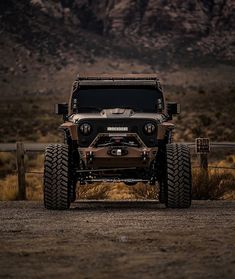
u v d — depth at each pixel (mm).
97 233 10078
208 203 16688
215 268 6996
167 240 9117
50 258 7785
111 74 16531
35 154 42375
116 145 14797
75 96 16234
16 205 16406
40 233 10195
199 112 89000
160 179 15945
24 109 116125
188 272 6801
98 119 14953
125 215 13102
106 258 7723
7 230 10625
